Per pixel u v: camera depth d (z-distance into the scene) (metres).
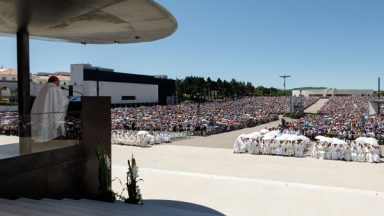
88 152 8.17
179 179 13.21
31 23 7.80
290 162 18.06
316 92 153.88
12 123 6.73
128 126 33.59
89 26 8.09
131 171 8.48
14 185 6.16
